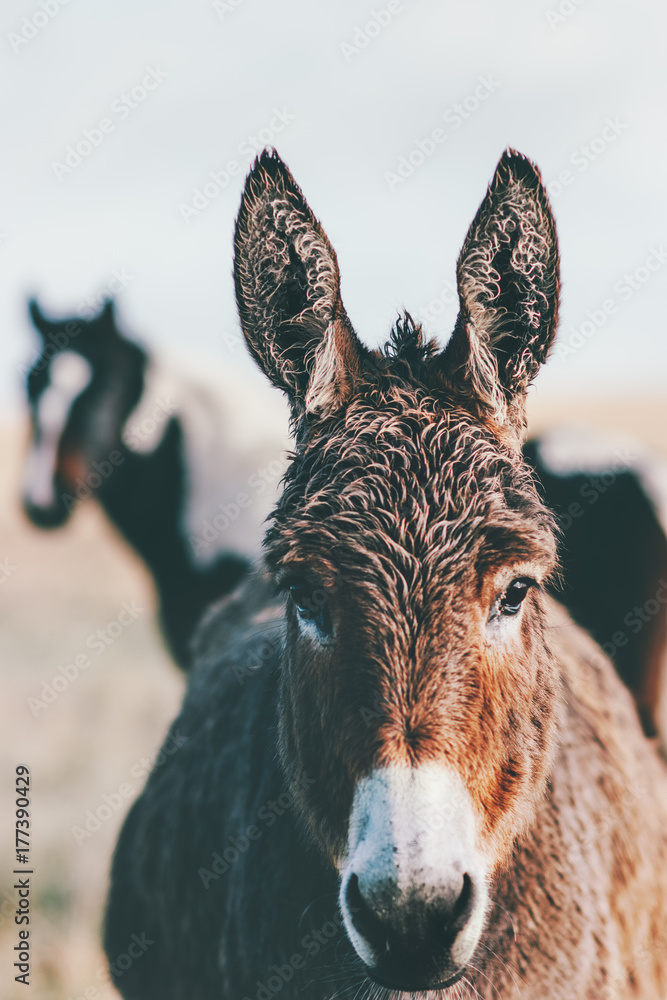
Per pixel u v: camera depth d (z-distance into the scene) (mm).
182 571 10414
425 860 2947
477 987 3789
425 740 3105
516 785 3559
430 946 3053
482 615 3338
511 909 3881
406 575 3270
